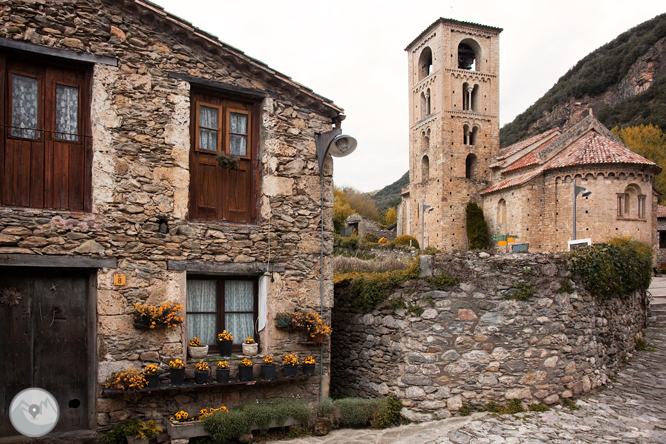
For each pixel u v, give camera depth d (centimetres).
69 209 722
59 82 728
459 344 859
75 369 721
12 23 684
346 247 2395
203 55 816
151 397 744
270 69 855
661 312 1434
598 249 1034
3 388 679
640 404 887
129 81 754
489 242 3984
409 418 846
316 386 880
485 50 4466
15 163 696
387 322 913
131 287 738
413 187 4803
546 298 905
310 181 893
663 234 3925
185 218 782
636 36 8794
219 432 723
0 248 663
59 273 721
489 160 4391
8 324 686
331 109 906
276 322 845
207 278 832
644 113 6381
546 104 8619
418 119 4756
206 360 785
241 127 873
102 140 731
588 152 3112
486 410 855
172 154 777
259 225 849
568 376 912
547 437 749
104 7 743
